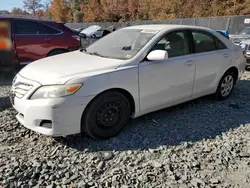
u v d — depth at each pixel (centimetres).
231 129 361
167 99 384
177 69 383
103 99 314
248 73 730
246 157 291
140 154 296
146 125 372
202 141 327
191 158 287
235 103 473
